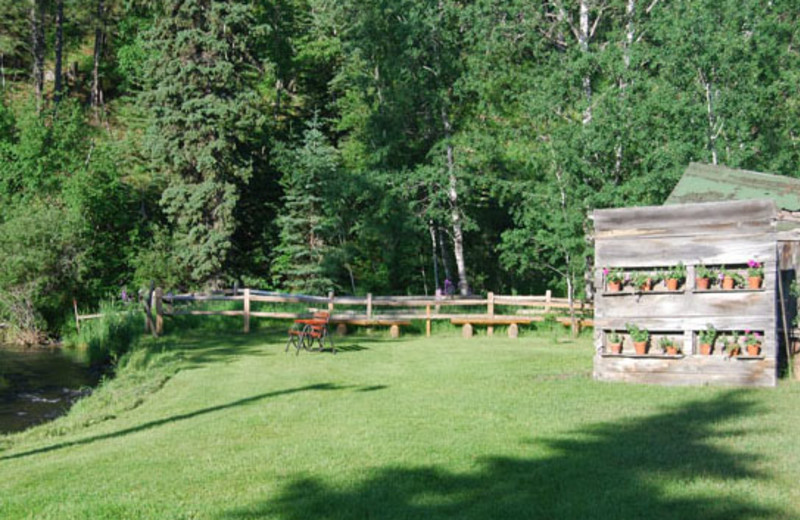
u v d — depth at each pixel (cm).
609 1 2930
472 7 2967
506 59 2978
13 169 3466
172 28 3347
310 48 4369
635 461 755
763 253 1234
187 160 3300
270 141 3988
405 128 3503
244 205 3803
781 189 1584
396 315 2427
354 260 3741
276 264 3656
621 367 1316
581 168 2320
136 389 1403
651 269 1334
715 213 1267
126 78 5003
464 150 3200
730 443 823
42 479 754
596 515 596
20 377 1906
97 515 627
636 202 2258
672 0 2519
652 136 2300
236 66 3444
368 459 784
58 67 4819
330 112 4459
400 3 3238
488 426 933
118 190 3588
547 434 885
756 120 2408
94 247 3322
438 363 1631
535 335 2381
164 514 625
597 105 2377
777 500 624
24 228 2831
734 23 2247
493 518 597
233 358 1756
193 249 3247
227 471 754
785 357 1375
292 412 1066
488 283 3991
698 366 1262
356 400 1155
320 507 634
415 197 3447
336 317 2359
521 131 2859
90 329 2702
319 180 3478
